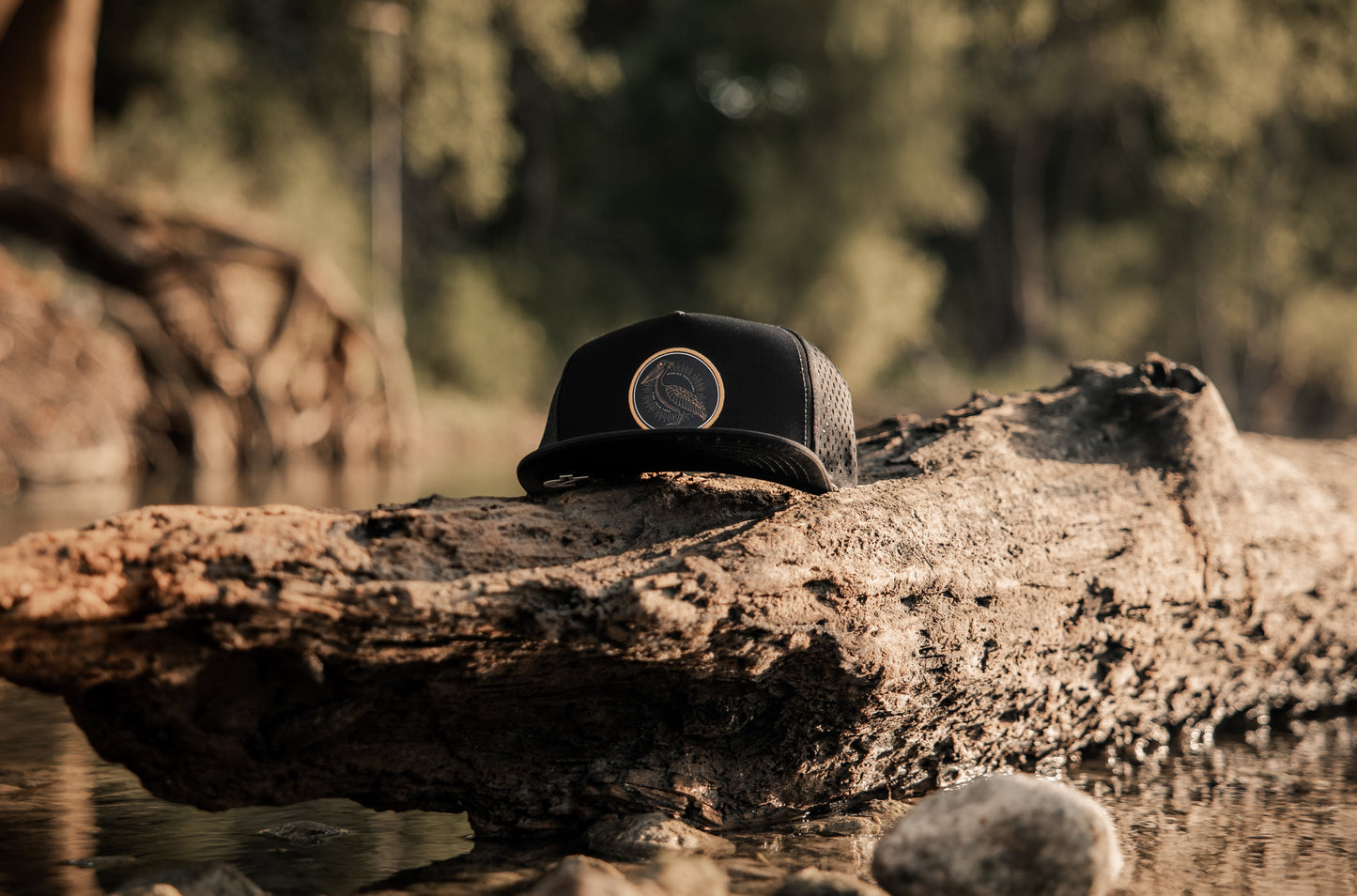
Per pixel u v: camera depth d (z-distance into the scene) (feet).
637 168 105.09
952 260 115.24
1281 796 9.45
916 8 84.23
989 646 9.10
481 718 7.80
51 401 40.19
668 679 7.95
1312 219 98.02
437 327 78.38
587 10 105.29
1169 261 102.42
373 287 71.77
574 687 7.79
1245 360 104.06
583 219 103.76
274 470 48.29
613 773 8.32
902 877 6.82
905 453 10.59
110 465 41.06
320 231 69.97
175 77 70.49
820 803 8.96
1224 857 7.95
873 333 86.79
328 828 8.58
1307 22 82.94
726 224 102.37
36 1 49.96
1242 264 96.43
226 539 6.66
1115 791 9.57
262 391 48.39
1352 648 12.48
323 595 6.71
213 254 48.44
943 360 105.70
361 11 67.21
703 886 6.75
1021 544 9.58
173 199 54.34
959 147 96.12
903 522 8.83
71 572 6.35
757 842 8.07
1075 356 102.06
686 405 8.05
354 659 6.95
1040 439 10.96
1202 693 11.40
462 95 69.87
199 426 45.68
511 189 97.91
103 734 7.03
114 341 43.88
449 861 7.82
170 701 6.81
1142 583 10.17
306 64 74.84
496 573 7.28
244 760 7.30
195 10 70.85
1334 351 94.48
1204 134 83.66
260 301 49.47
